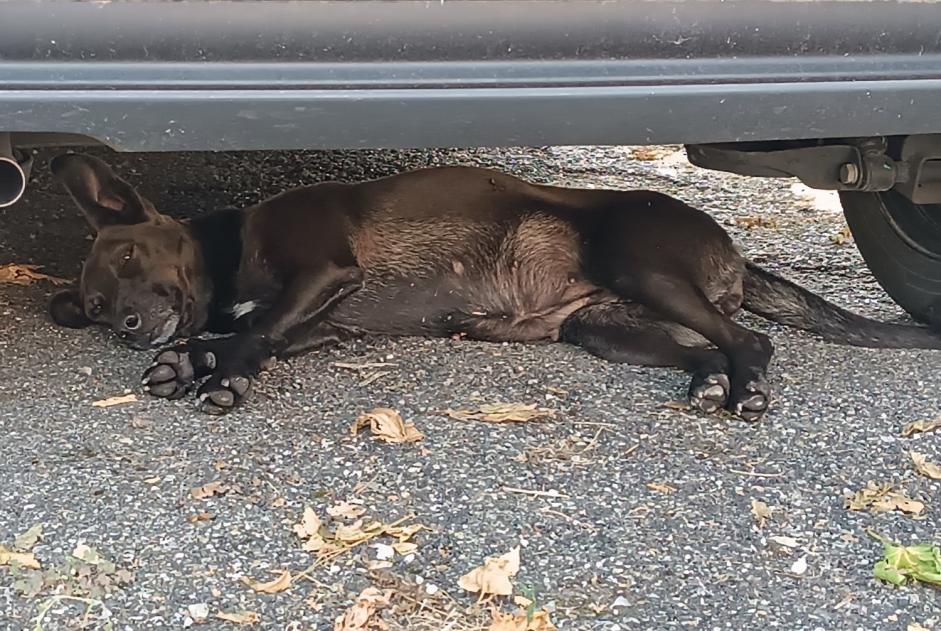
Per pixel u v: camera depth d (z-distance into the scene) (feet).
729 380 7.21
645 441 6.88
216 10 5.95
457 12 6.01
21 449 6.70
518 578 6.12
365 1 5.98
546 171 10.16
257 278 7.87
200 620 5.92
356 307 7.93
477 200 7.99
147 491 6.48
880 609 6.04
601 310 7.87
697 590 6.10
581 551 6.25
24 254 8.56
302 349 7.66
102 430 6.86
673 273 7.66
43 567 6.10
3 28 5.91
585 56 6.10
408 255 7.95
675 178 10.26
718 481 6.63
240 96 6.00
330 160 9.89
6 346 7.55
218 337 7.88
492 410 7.02
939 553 6.23
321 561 6.17
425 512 6.41
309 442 6.81
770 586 6.13
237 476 6.57
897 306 8.27
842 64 6.21
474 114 6.08
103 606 5.96
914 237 7.91
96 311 7.66
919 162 7.16
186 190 9.29
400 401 7.14
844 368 7.51
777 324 7.97
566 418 7.03
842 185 7.20
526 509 6.44
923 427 6.97
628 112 6.13
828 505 6.52
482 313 7.97
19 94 5.94
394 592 6.05
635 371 7.52
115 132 6.01
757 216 9.60
